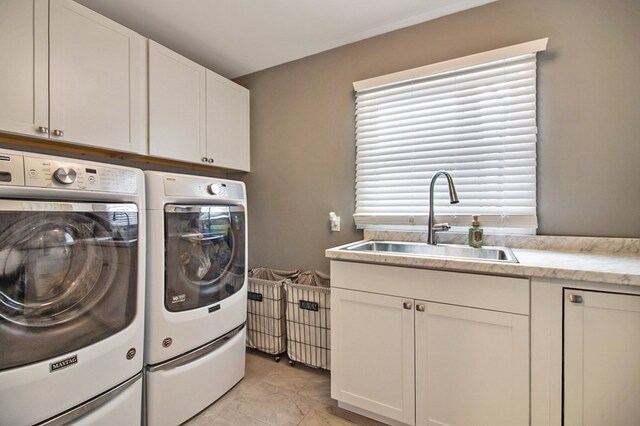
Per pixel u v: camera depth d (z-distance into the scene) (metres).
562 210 1.58
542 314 1.16
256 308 2.25
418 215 1.91
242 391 1.83
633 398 1.05
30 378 1.01
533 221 1.62
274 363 2.17
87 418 1.15
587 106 1.52
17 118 1.27
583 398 1.11
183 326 1.52
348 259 1.54
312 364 2.04
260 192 2.57
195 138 2.09
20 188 1.00
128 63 1.68
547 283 1.15
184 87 2.01
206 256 1.66
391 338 1.45
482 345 1.26
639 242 1.42
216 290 1.72
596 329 1.09
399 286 1.42
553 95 1.58
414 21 1.90
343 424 1.55
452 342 1.31
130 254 1.32
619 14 1.46
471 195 1.77
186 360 1.55
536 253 1.48
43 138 1.37
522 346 1.18
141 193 1.37
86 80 1.50
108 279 1.24
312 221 2.32
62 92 1.41
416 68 1.88
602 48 1.49
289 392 1.82
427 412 1.37
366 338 1.51
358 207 2.12
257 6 1.75
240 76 2.65
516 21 1.66
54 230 1.09
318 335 2.01
